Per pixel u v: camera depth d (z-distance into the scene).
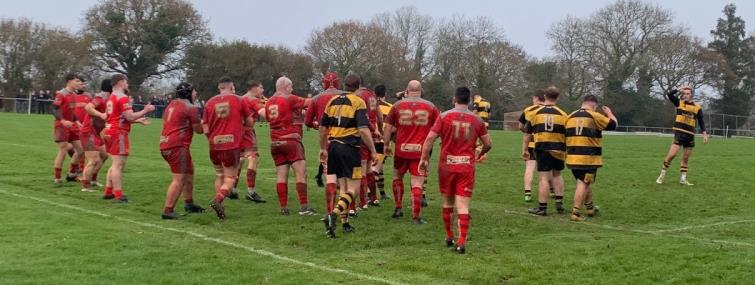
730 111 77.69
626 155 26.50
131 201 11.79
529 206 12.81
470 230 9.88
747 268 7.64
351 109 9.59
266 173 16.67
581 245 8.90
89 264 7.29
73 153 14.28
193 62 66.69
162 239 8.74
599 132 11.26
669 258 8.10
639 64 68.81
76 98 13.55
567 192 14.66
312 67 69.69
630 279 7.23
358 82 9.74
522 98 70.06
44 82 60.47
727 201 13.65
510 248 8.72
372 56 68.62
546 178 11.77
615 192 14.66
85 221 9.65
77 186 13.39
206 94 67.31
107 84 12.63
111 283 6.62
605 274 7.43
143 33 65.56
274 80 68.69
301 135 11.06
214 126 10.40
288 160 10.91
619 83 69.38
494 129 65.19
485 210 12.10
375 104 11.54
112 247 8.09
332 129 9.71
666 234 10.09
